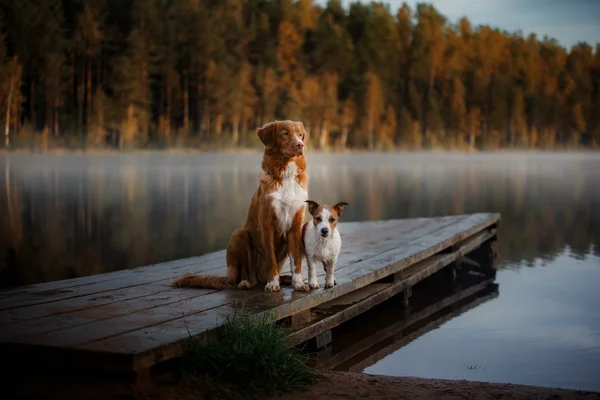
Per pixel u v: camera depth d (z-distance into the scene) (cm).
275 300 570
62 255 1229
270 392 438
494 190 2791
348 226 1277
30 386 408
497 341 695
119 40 6450
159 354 418
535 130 9188
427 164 5269
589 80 9481
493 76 9156
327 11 9000
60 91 5772
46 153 5438
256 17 7688
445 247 1029
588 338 704
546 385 546
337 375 506
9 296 595
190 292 613
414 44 8919
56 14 5984
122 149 5962
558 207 2141
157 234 1506
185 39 6594
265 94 6731
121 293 609
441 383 488
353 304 685
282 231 615
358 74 8094
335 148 7444
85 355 408
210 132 6475
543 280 1056
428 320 794
